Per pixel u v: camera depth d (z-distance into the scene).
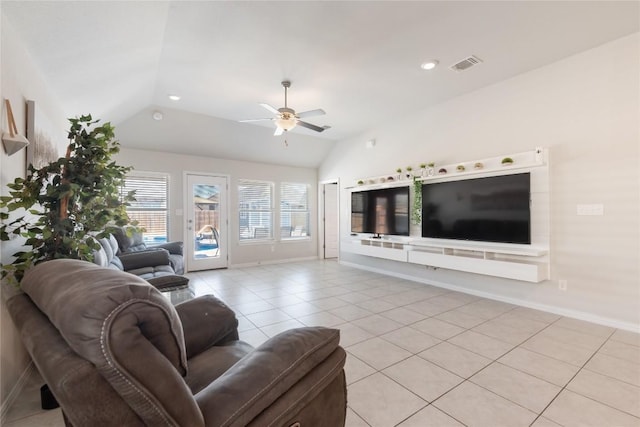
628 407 1.69
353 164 6.02
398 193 4.87
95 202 1.99
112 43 2.35
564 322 2.94
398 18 2.41
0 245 1.63
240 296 3.92
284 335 1.10
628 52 2.72
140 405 0.64
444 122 4.26
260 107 4.46
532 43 2.81
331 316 3.15
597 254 2.90
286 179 6.73
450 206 4.07
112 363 0.61
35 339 0.77
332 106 4.43
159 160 5.26
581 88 2.99
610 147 2.82
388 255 4.76
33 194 1.63
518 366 2.12
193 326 1.45
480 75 3.45
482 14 2.38
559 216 3.13
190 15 2.35
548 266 3.15
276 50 2.89
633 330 2.70
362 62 3.13
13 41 1.77
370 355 2.29
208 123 5.00
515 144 3.49
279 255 6.63
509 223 3.43
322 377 1.04
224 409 0.79
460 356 2.27
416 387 1.88
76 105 3.15
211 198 5.80
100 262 2.38
